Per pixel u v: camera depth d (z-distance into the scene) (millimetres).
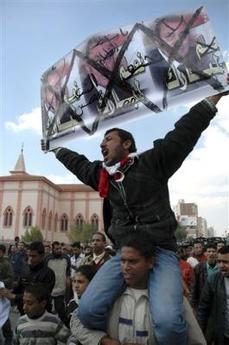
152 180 2592
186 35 2791
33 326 4590
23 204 65625
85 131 3119
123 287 2553
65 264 9391
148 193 2588
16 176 66688
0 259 7828
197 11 2777
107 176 2736
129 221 2650
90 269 4844
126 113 2926
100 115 3053
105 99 3051
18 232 64625
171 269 2445
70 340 4250
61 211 74562
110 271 2543
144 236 2496
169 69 2805
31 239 56562
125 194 2627
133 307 2473
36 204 65500
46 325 4609
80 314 2498
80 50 3248
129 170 2654
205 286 5375
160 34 2877
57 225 73750
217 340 5191
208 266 7336
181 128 2557
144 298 2482
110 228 2760
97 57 3141
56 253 9492
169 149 2551
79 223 73562
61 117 3291
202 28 2746
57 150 3244
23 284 7121
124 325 2467
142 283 2502
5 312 6621
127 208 2643
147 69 2887
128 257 2426
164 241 2566
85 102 3162
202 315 5324
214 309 5238
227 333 5145
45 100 3449
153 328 2359
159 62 2848
